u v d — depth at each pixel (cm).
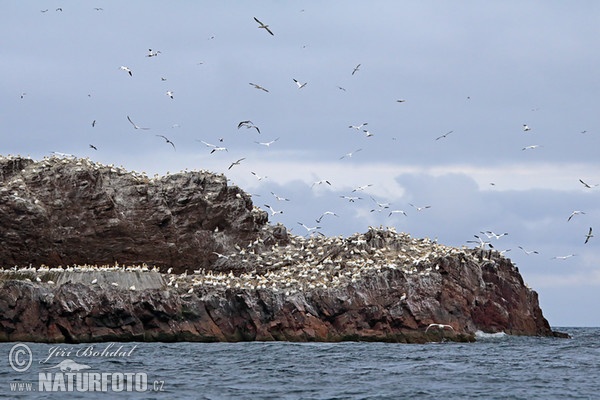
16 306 17575
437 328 19075
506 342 19312
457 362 14838
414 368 13912
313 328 18538
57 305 17575
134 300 18075
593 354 16700
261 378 12731
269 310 18525
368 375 13088
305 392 11650
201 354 15550
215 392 11625
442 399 11288
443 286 19738
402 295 19162
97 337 17575
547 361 15212
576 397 11512
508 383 12512
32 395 11369
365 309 18888
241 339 18400
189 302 18438
